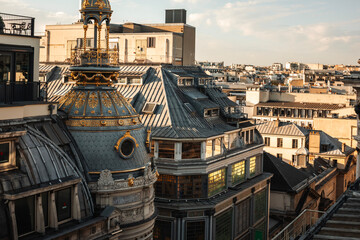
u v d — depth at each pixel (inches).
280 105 5910.4
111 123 1635.1
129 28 3147.1
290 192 3225.9
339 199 1242.6
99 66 1712.6
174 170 2171.5
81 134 1601.9
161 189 2217.0
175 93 2497.5
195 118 2436.0
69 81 2738.7
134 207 1590.8
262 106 5925.2
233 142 2583.7
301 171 3602.4
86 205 1450.5
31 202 1272.1
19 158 1278.3
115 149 1611.7
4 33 1389.0
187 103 2497.5
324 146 4736.7
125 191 1567.4
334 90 7455.7
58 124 1561.3
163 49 2938.0
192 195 2215.8
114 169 1596.9
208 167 2235.5
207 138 2213.3
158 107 2404.0
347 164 4788.4
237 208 2486.5
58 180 1341.0
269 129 4591.5
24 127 1338.6
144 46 2977.4
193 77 2746.1
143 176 1625.2
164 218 2190.0
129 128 1662.2
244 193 2554.1
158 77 2578.7
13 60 1438.2
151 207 1695.4
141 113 2395.4
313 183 3673.7
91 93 1676.9
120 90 2559.1
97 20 1739.7
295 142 4456.2
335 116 5580.7
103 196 1517.0
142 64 2751.0
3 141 1239.5
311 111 5767.7
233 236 2442.2
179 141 2174.0
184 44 3110.2
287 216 3221.0
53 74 2854.3
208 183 2247.8
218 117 2662.4
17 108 1325.0
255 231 2642.7
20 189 1237.7
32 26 1520.7
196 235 2194.9
